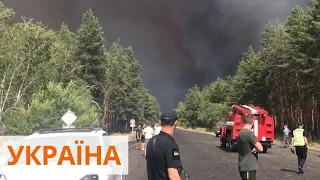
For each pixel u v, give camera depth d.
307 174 13.86
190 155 22.97
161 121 4.15
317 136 42.66
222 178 12.77
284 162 18.69
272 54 54.34
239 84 76.81
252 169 7.13
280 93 56.19
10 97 38.03
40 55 39.72
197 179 12.56
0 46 36.97
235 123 24.95
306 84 41.38
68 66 51.66
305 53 39.16
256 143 7.06
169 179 3.91
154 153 3.99
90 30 67.12
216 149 28.81
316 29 35.84
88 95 51.22
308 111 46.25
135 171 14.85
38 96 30.36
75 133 7.29
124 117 86.88
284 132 32.50
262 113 24.92
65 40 56.72
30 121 27.05
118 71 77.69
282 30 54.38
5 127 27.20
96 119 37.62
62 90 32.31
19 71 39.62
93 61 67.44
